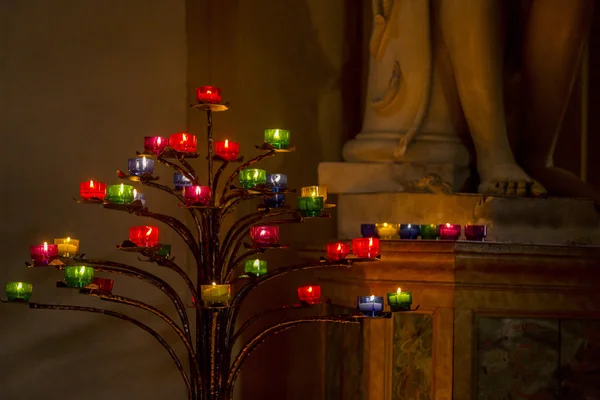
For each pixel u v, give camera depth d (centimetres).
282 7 331
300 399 322
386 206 276
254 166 323
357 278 270
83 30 302
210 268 233
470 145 301
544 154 306
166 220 230
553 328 258
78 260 223
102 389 301
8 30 295
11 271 293
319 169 292
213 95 220
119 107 305
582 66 366
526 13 302
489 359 255
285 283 327
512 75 311
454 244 249
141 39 308
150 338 306
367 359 263
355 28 340
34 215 295
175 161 311
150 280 233
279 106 329
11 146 294
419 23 290
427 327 258
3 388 292
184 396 311
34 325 295
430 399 257
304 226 329
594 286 257
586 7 293
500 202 275
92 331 300
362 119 328
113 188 218
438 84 296
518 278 254
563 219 278
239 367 239
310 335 323
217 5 322
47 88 298
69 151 300
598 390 259
